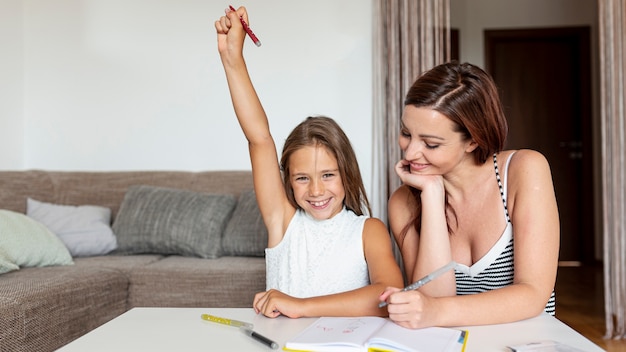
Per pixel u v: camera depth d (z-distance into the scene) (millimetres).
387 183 3389
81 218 2959
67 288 2051
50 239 2584
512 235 1231
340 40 3508
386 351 873
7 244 2363
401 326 995
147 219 2955
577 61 5758
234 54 1258
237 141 3557
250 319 1101
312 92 3518
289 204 1485
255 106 1309
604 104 3002
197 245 2842
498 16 5750
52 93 3645
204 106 3572
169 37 3588
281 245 1474
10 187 2971
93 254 2916
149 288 2482
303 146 1373
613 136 2945
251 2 3545
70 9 3639
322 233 1472
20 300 1804
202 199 2998
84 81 3629
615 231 2941
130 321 1074
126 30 3607
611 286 3070
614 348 2775
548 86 5793
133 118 3605
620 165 2936
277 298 1129
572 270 5395
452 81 1138
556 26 5715
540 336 974
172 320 1084
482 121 1146
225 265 2584
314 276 1452
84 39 3633
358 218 1493
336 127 1426
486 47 5750
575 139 5777
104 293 2279
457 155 1177
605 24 3000
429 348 876
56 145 3643
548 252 1146
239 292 2465
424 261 1228
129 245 2938
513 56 5812
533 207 1169
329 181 1398
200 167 3574
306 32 3525
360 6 3498
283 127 3531
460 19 5746
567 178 5777
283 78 3531
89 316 2166
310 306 1129
